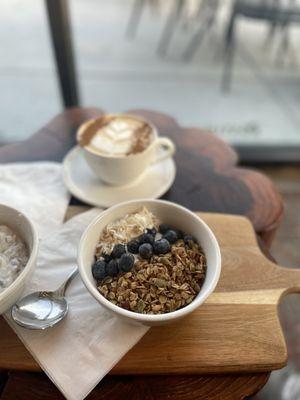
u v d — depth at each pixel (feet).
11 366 1.12
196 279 1.22
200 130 2.23
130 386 1.18
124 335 1.16
